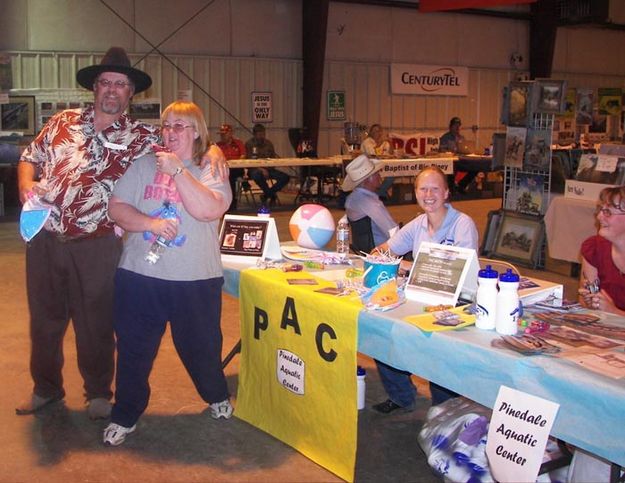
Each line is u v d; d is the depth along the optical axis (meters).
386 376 3.73
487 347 2.46
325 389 3.13
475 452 2.83
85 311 3.55
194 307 3.36
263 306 3.45
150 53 12.91
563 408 2.24
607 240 3.30
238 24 13.66
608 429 2.12
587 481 2.49
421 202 3.52
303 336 3.21
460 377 2.54
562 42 18.28
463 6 11.78
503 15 16.95
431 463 2.94
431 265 3.08
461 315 2.80
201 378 3.58
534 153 7.71
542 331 2.63
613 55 19.41
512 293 2.59
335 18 14.70
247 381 3.66
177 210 3.23
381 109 15.56
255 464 3.24
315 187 13.69
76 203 3.38
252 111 14.00
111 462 3.25
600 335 2.58
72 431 3.56
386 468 3.23
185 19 13.14
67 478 3.11
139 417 3.57
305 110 14.32
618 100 17.89
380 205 4.69
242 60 13.76
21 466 3.21
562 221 7.27
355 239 4.72
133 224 3.17
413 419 3.74
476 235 3.50
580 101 15.67
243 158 12.13
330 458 3.16
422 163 12.26
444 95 16.41
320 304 3.09
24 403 3.78
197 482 3.08
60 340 3.73
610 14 18.56
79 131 3.39
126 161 3.41
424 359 2.67
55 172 3.38
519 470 2.34
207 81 13.48
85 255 3.47
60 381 3.81
